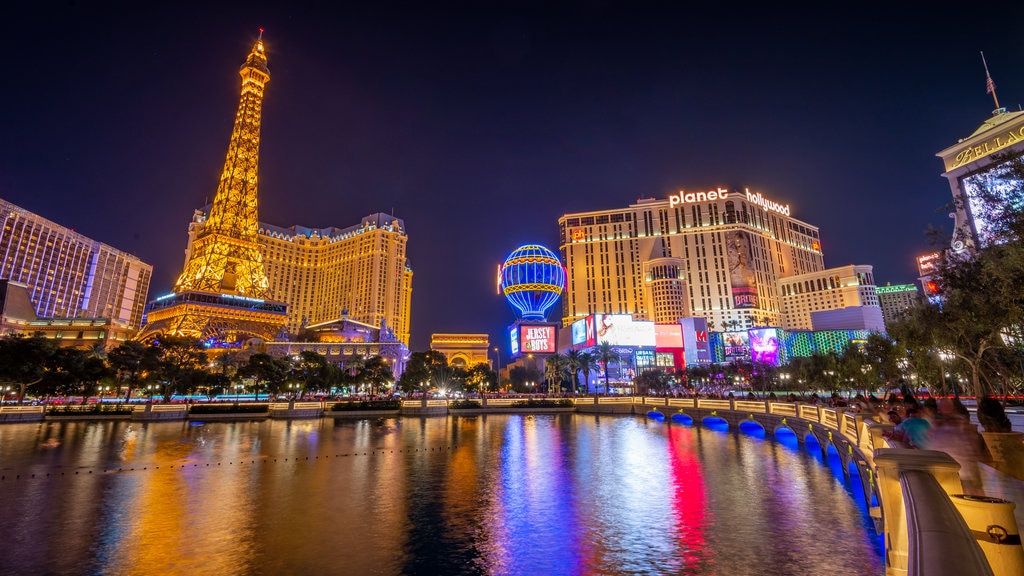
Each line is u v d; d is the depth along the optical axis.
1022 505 11.20
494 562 19.55
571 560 19.73
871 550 20.22
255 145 193.25
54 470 36.19
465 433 62.28
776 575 18.05
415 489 30.97
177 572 18.36
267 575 18.17
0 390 87.12
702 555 20.02
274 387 101.44
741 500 27.97
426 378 117.94
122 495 29.11
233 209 181.62
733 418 65.75
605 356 134.38
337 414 87.25
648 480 33.31
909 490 5.54
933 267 31.72
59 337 154.12
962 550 3.98
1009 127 125.00
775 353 177.00
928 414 15.91
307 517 25.06
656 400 86.50
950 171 138.12
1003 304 26.05
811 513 25.39
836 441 35.97
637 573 18.45
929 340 40.12
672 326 179.88
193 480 33.12
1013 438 13.59
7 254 184.38
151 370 89.12
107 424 69.38
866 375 83.75
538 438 56.72
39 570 18.41
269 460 40.91
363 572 18.53
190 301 158.25
